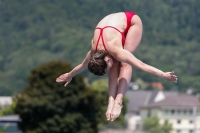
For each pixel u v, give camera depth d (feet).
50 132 269.64
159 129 434.71
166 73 57.41
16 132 313.94
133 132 366.43
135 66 57.31
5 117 331.57
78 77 275.18
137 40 60.44
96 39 58.23
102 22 59.26
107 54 57.98
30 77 279.90
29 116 272.10
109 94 59.62
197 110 504.02
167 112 507.30
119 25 58.95
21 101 272.72
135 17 60.70
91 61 57.47
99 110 282.15
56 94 271.08
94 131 280.31
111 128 347.97
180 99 519.60
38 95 271.49
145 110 552.00
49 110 269.23
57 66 280.92
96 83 395.55
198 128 504.02
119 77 59.77
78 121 272.31
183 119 506.07
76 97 271.28
